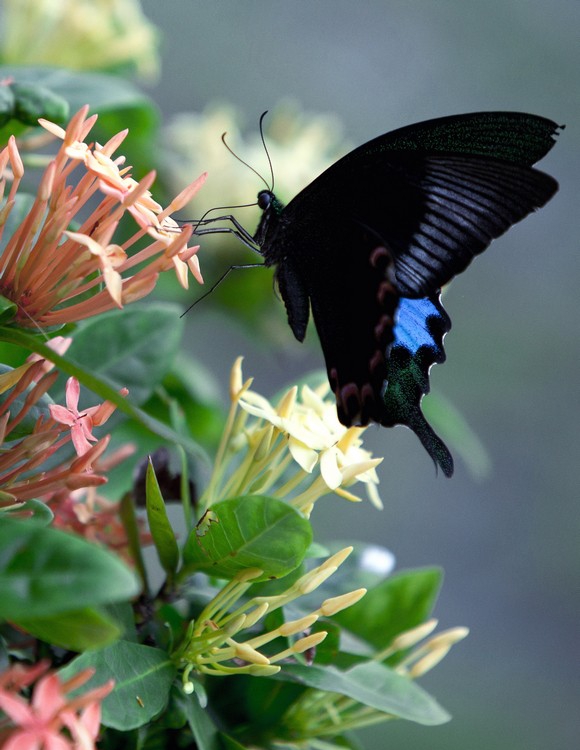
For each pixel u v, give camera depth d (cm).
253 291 79
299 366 129
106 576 61
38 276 64
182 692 66
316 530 134
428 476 143
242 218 79
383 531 139
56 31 76
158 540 67
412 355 69
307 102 144
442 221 69
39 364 65
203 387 76
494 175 69
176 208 64
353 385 68
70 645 62
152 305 71
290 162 80
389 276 68
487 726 136
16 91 69
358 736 123
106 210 64
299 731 68
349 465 66
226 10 140
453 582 143
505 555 145
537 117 68
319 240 70
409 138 69
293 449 66
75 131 64
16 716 61
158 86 133
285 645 67
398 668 69
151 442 74
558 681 141
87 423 65
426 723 67
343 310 69
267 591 67
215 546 66
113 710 64
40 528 62
